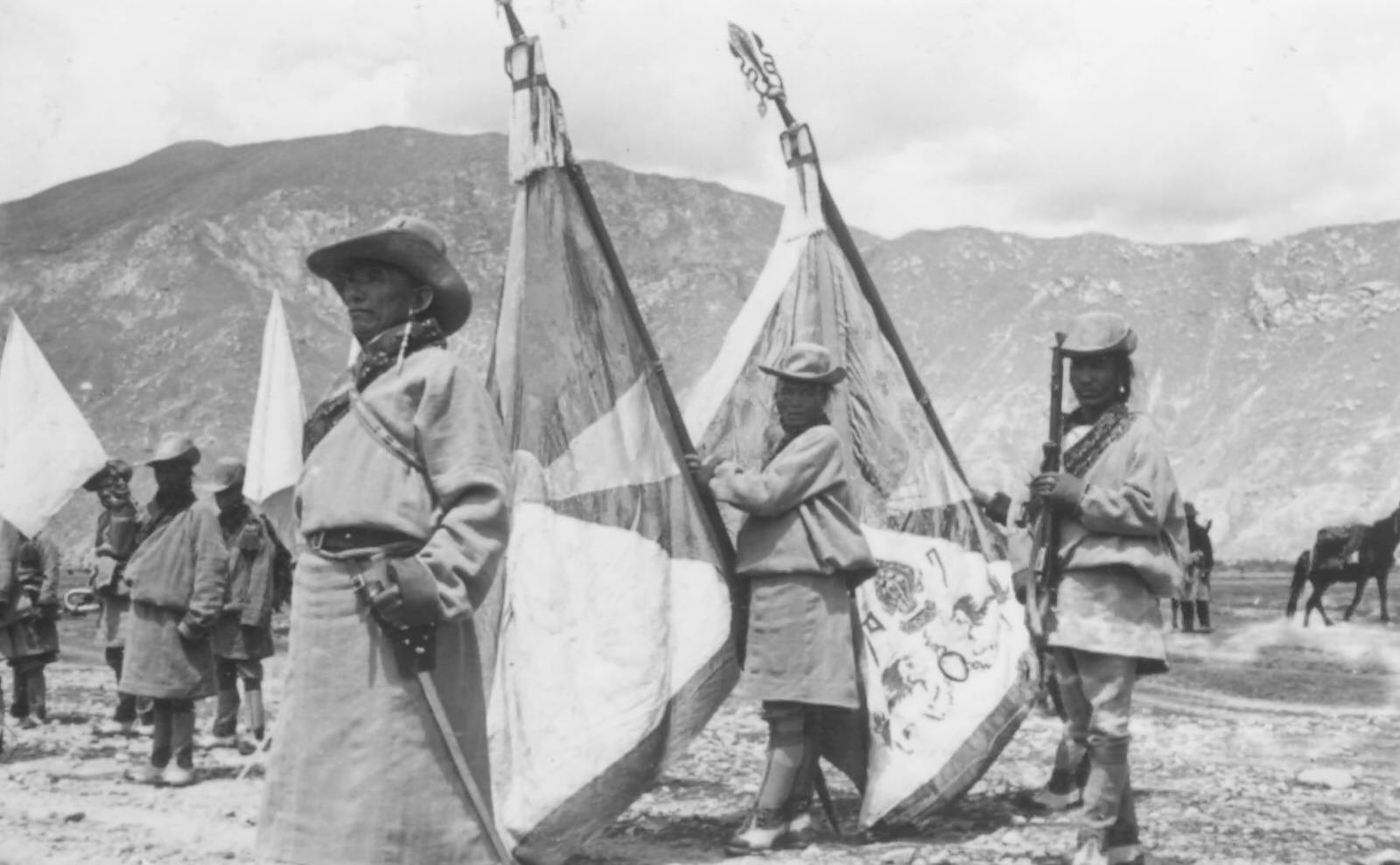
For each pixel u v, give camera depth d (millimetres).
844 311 8719
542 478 7363
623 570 7371
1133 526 6512
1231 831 7773
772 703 7504
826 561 7426
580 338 7570
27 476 13219
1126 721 6645
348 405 4434
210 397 176000
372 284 4508
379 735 4211
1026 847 7422
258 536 11758
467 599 4266
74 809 8742
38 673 13633
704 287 195375
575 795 7000
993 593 8633
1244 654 22922
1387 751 11125
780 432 8203
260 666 11758
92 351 185875
